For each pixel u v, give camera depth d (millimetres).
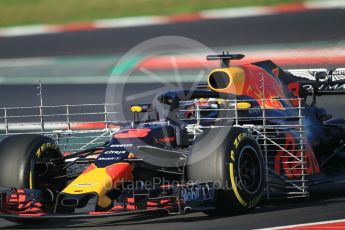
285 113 31031
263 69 31656
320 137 32719
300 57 61156
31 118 55281
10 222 28172
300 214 26531
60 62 78625
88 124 50438
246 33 82562
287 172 30312
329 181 31312
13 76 73438
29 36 94250
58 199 24812
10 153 27125
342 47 46219
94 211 24766
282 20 87625
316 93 35719
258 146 27812
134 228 25016
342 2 93562
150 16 96375
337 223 24297
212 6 97500
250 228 23969
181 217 26984
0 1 109688
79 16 100250
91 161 28047
